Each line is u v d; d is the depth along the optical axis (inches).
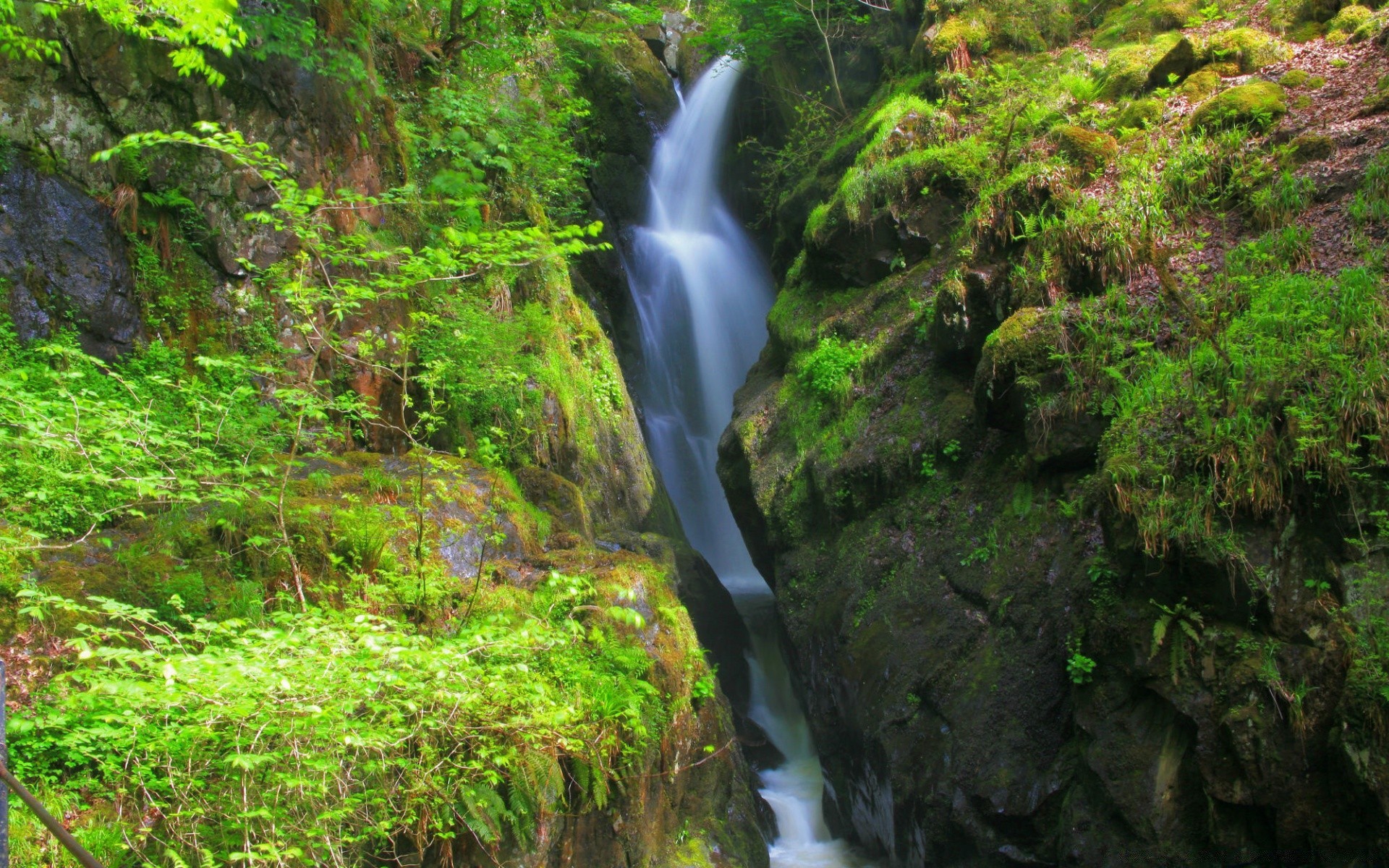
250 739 177.3
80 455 215.3
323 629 184.2
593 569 283.9
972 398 341.1
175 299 312.3
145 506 249.8
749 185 655.1
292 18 339.0
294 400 233.0
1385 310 245.0
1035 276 320.2
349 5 370.6
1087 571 267.3
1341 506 225.8
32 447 227.3
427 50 446.3
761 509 395.9
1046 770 268.1
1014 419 312.8
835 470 366.3
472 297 399.2
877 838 326.3
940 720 297.9
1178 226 319.6
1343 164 300.5
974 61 457.4
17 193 280.7
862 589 342.6
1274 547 228.5
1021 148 380.2
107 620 203.0
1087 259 315.3
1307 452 228.7
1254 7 416.2
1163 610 240.1
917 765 298.0
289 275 333.1
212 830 183.6
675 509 526.9
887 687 316.2
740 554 550.6
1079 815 255.6
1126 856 243.4
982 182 385.4
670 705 271.3
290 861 183.5
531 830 219.6
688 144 695.7
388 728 188.9
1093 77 420.2
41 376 264.4
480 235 245.9
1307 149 310.5
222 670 161.3
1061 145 361.1
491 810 206.7
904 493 349.7
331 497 267.4
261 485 244.2
